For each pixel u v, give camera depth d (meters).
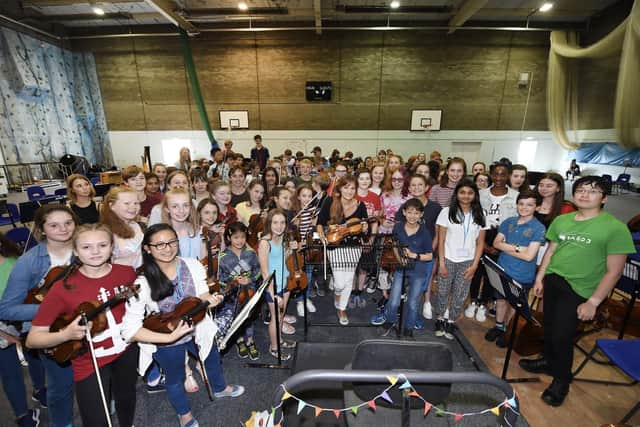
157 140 10.78
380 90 10.35
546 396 2.12
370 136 10.73
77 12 8.91
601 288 1.90
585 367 2.49
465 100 10.39
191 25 9.10
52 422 1.61
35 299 1.51
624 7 8.41
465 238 2.61
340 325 3.02
